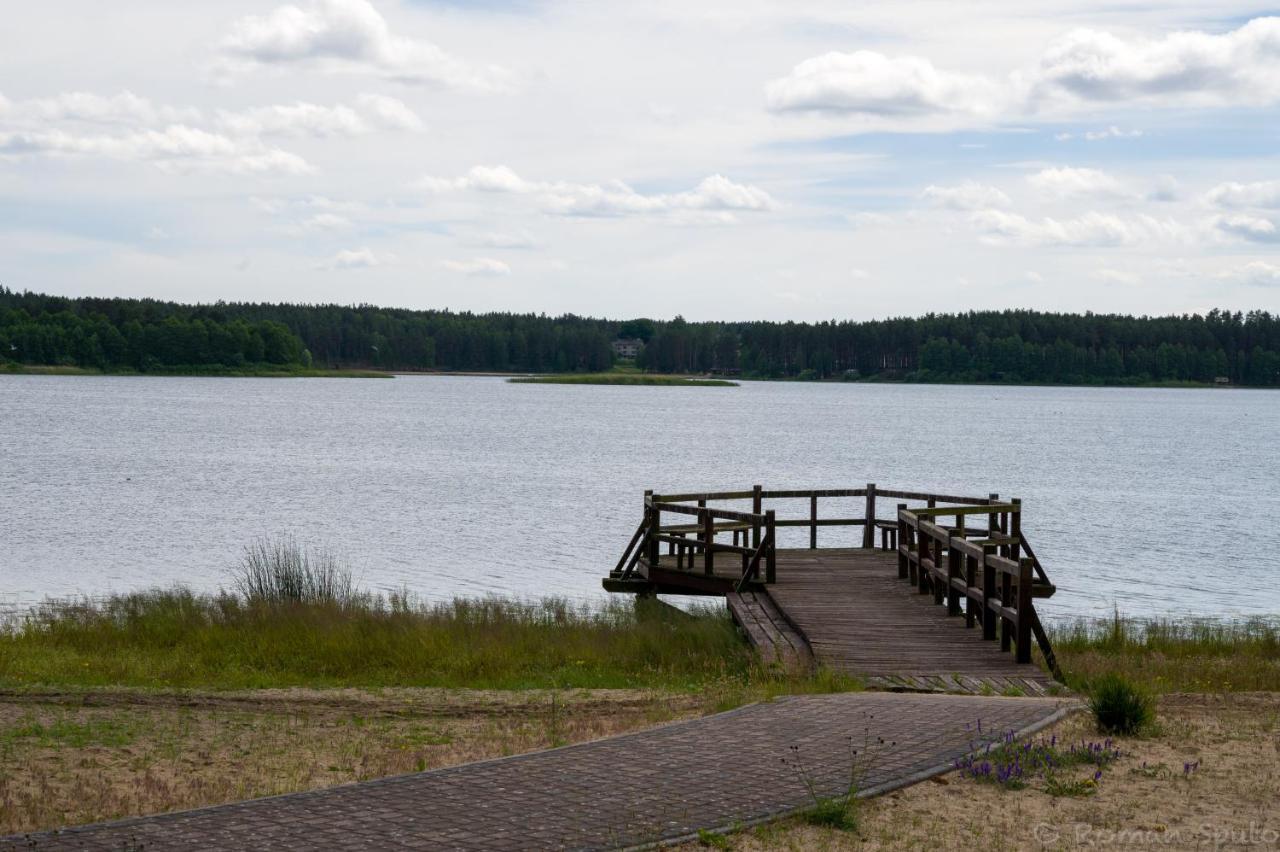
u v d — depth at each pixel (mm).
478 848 6297
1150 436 88812
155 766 8883
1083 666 14281
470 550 29734
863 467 58094
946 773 7953
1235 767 8203
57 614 18859
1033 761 8180
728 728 9219
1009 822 6934
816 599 16000
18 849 6215
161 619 16766
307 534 32219
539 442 73812
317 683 13281
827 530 37125
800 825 6840
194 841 6348
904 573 17703
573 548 30172
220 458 57500
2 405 109000
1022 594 12734
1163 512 39938
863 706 10195
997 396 195625
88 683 12914
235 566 26656
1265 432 96438
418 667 14164
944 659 12938
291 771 8641
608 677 13672
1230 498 44781
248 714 11219
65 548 29031
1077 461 63312
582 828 6652
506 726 10570
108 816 7289
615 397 171125
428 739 9953
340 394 158875
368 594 20609
